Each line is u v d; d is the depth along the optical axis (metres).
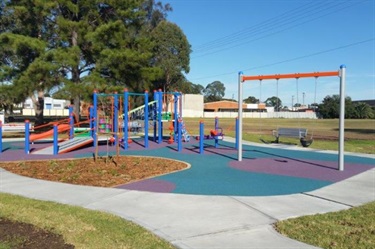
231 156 14.59
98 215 6.08
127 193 7.75
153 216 6.10
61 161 12.74
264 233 5.28
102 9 28.50
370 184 9.02
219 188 8.48
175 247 4.71
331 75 11.32
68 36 26.72
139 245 4.75
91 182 9.15
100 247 4.67
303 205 6.92
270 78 12.54
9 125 22.95
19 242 4.83
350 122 60.50
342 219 5.97
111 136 19.34
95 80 24.86
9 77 25.70
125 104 17.16
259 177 9.98
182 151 16.25
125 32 26.89
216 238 5.05
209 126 41.25
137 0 28.70
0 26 30.95
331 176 10.19
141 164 12.12
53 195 7.59
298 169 11.42
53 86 24.53
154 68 28.95
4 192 7.85
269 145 19.20
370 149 17.28
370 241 4.97
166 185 8.77
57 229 5.36
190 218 5.99
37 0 24.70
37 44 23.98
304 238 5.07
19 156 14.23
